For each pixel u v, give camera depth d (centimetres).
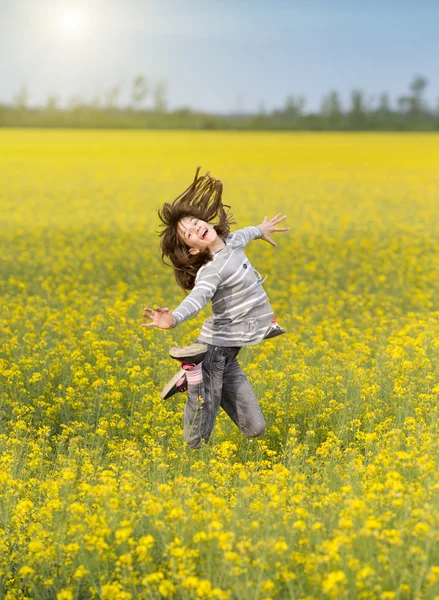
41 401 813
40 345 955
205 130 12400
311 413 778
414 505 462
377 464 580
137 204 3300
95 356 966
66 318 1156
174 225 635
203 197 642
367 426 743
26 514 532
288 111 14950
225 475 569
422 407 748
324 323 1175
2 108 13412
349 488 478
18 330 1111
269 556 431
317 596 406
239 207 3159
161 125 12656
